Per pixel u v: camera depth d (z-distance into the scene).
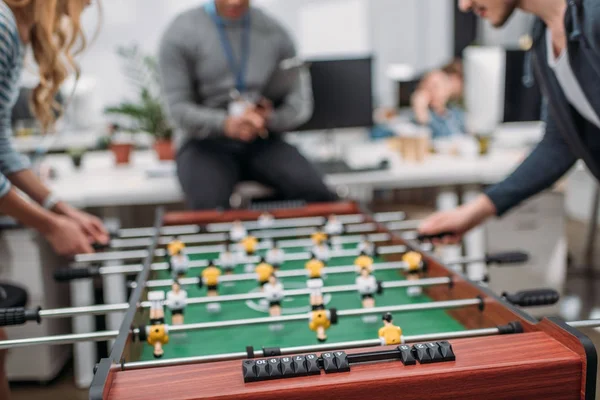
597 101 1.47
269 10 5.28
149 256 1.65
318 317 1.27
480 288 1.33
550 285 3.29
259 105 2.80
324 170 3.07
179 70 2.83
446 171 3.02
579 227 4.62
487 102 3.53
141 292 1.38
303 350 1.11
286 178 2.80
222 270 1.77
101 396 0.87
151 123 3.36
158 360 1.07
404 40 5.53
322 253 1.78
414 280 1.51
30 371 2.75
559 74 1.59
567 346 1.02
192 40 2.81
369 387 0.94
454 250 3.03
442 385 0.96
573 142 1.72
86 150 3.84
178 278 1.66
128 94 4.96
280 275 1.61
